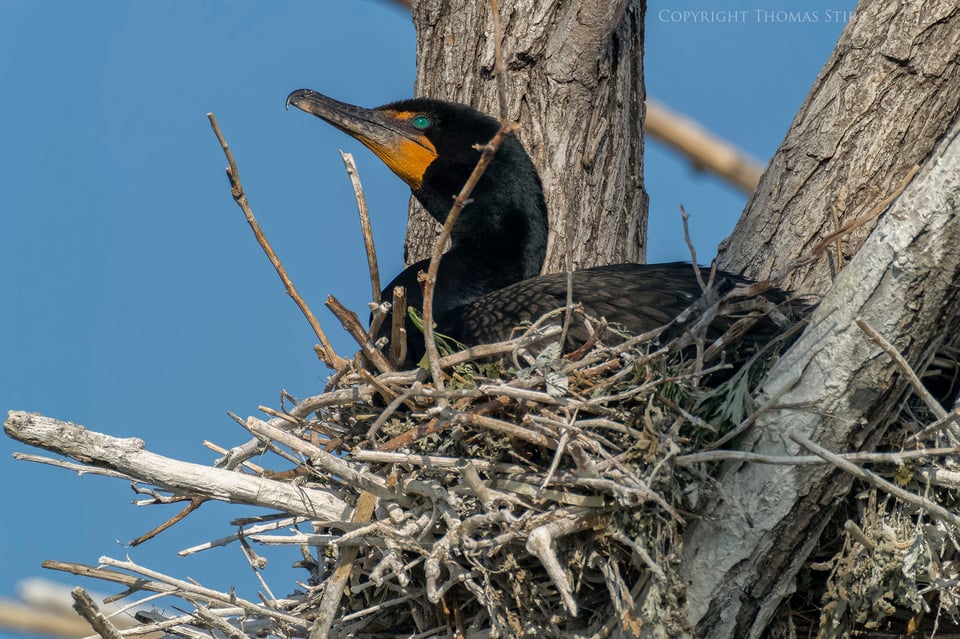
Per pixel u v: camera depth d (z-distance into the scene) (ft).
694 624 23.97
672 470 23.13
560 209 34.76
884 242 21.85
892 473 23.48
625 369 23.95
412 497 24.98
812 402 22.50
